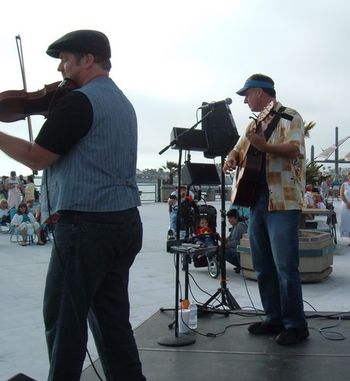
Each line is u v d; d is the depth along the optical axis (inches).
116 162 95.1
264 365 126.5
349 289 254.1
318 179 610.5
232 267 320.8
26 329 189.8
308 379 117.2
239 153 157.8
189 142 164.9
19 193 601.0
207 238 264.5
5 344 172.6
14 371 148.1
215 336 149.8
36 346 170.2
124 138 96.9
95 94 93.5
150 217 714.8
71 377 92.1
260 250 151.4
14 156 90.0
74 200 91.5
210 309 175.5
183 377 120.3
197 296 241.3
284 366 125.3
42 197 97.3
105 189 93.5
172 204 353.1
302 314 144.1
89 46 97.0
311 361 128.3
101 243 93.0
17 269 319.9
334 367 124.1
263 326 151.6
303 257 267.3
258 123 145.8
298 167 144.5
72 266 91.9
